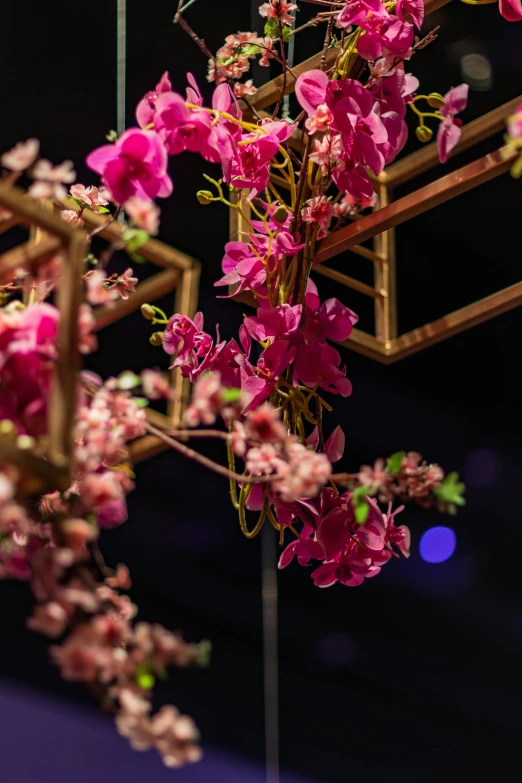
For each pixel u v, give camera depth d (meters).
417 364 2.64
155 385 0.62
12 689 1.99
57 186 0.58
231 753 2.39
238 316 2.25
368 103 0.82
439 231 2.44
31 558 0.62
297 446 0.66
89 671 0.52
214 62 0.90
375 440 2.65
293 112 1.41
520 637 2.78
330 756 2.59
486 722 2.78
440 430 2.70
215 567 2.49
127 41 1.87
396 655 2.73
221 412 0.62
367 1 0.84
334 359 0.87
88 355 2.14
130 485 0.69
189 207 2.12
